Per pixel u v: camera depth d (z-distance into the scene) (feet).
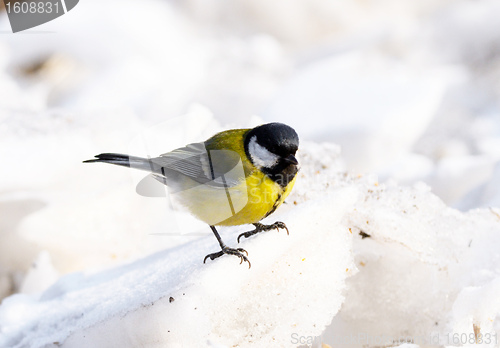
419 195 24.57
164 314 16.84
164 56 52.37
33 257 28.53
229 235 23.27
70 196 28.96
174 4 59.36
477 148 43.83
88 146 31.83
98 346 17.75
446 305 22.43
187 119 24.94
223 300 17.76
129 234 28.43
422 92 39.99
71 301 21.62
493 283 19.30
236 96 50.11
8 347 20.10
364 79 45.32
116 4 53.88
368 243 23.17
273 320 18.54
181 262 20.92
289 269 18.98
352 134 36.83
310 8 61.36
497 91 50.11
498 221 23.40
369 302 23.20
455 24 54.95
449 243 22.94
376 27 57.67
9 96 45.42
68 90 48.70
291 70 54.19
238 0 60.39
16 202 28.50
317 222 19.39
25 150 30.89
